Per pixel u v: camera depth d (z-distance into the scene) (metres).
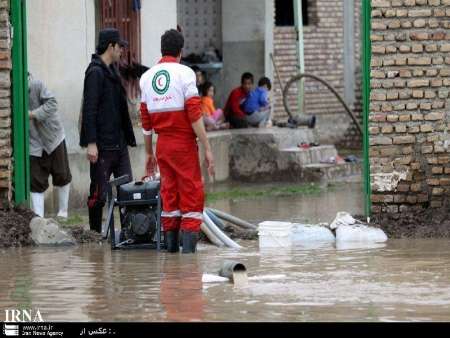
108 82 21.95
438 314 13.44
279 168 33.62
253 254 19.00
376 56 21.22
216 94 38.19
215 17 38.34
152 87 19.06
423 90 21.17
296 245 20.22
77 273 17.06
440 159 21.19
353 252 18.89
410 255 18.34
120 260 18.47
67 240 20.53
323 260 17.95
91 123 21.77
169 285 15.80
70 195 27.09
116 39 22.09
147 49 30.23
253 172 33.84
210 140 32.69
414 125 21.20
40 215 23.02
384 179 21.30
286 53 44.22
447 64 21.11
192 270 17.20
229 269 16.05
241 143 34.00
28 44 26.33
